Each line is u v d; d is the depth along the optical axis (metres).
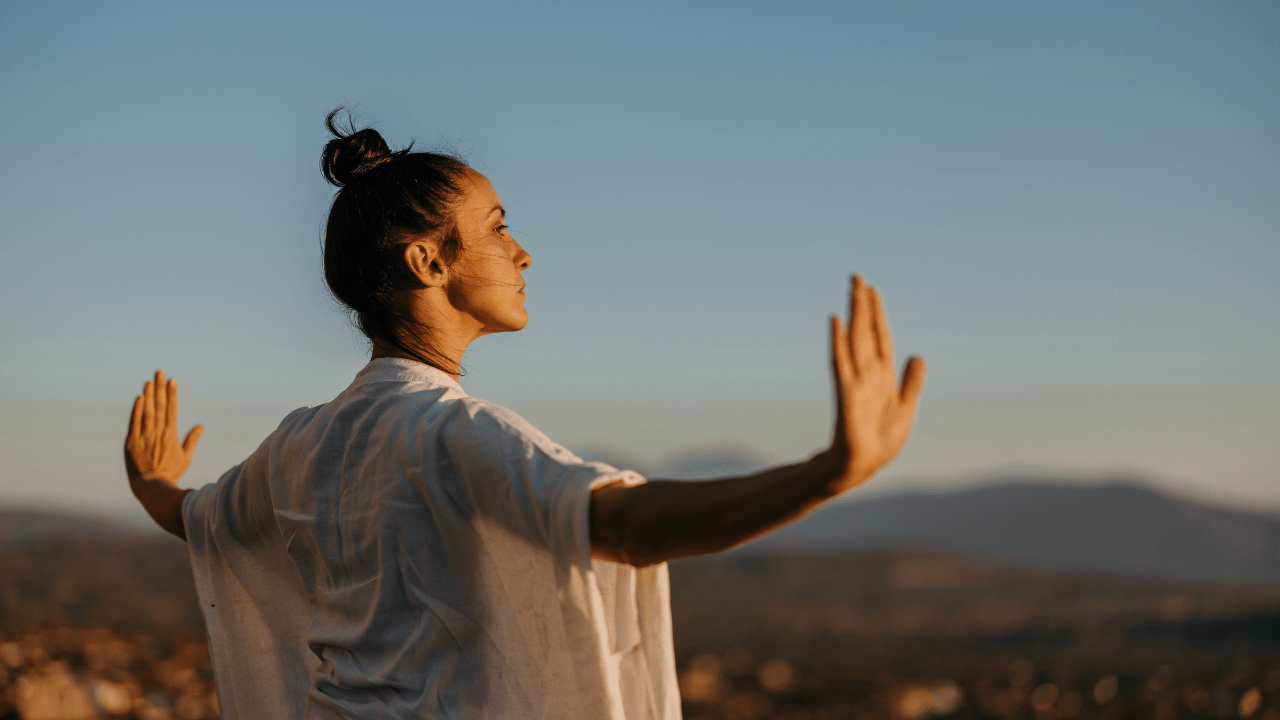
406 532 1.16
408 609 1.19
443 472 1.14
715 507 0.87
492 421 1.11
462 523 1.14
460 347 1.35
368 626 1.20
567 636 1.03
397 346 1.31
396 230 1.29
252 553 1.45
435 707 1.15
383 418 1.22
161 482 1.70
